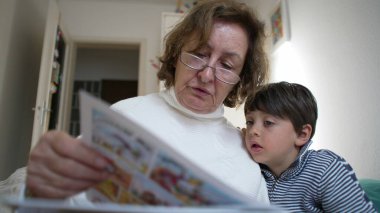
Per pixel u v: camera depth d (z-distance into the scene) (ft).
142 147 1.19
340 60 3.96
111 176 1.34
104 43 10.23
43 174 1.29
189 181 1.18
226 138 2.59
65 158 1.29
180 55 2.57
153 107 2.45
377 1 3.29
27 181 1.31
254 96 2.87
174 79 2.76
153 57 10.24
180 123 2.41
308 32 4.86
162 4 10.61
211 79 2.42
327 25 4.29
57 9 7.70
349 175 2.53
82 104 1.23
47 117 7.38
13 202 1.00
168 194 1.25
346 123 3.81
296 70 5.23
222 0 2.64
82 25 10.14
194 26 2.52
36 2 8.60
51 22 7.32
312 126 2.86
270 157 2.64
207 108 2.53
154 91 9.97
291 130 2.71
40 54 9.16
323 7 4.42
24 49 7.87
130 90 14.62
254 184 2.39
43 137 1.33
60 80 8.90
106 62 14.90
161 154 1.17
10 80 7.05
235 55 2.50
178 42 2.70
